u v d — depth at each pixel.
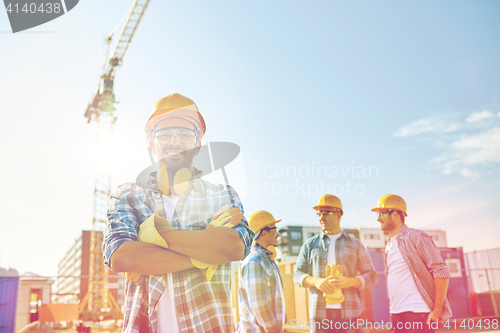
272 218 2.87
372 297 9.49
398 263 3.02
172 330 1.00
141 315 1.03
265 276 2.68
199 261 1.00
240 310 2.79
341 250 3.28
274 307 2.71
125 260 0.98
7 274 10.93
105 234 1.04
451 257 12.58
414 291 2.91
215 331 0.99
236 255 1.01
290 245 44.06
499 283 12.15
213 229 1.00
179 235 0.99
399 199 3.18
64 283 101.81
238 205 1.08
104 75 45.88
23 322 21.55
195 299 1.01
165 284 1.03
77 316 22.23
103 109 45.19
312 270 3.36
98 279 35.31
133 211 1.05
